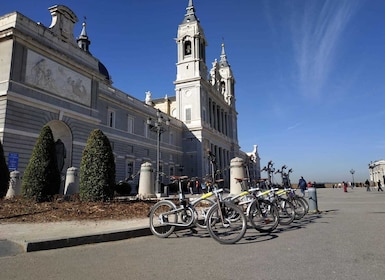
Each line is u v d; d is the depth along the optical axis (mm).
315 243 6590
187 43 61750
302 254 5637
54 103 23891
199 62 59344
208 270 4770
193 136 55562
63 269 5000
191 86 58031
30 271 4910
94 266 5148
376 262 5051
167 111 66625
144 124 43594
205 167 55438
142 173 17875
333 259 5266
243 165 12906
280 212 9492
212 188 7949
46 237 6871
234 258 5449
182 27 61844
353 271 4586
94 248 6555
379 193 32250
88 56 28359
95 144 13141
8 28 20844
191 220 7773
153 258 5605
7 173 15164
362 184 72188
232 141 75750
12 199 13258
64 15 26078
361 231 7992
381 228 8438
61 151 25297
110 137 35469
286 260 5246
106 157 13141
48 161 13625
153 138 45594
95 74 28562
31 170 13312
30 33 22328
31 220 9578
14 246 6363
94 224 8992
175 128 53375
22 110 21391
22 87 21375
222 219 7031
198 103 56938
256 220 8141
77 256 5848
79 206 11570
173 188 38062
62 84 24922
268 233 7965
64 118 24734
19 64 21375
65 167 25047
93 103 28391
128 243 7059
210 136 60250
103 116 34844
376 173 87812
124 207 11766
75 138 25734
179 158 54062
